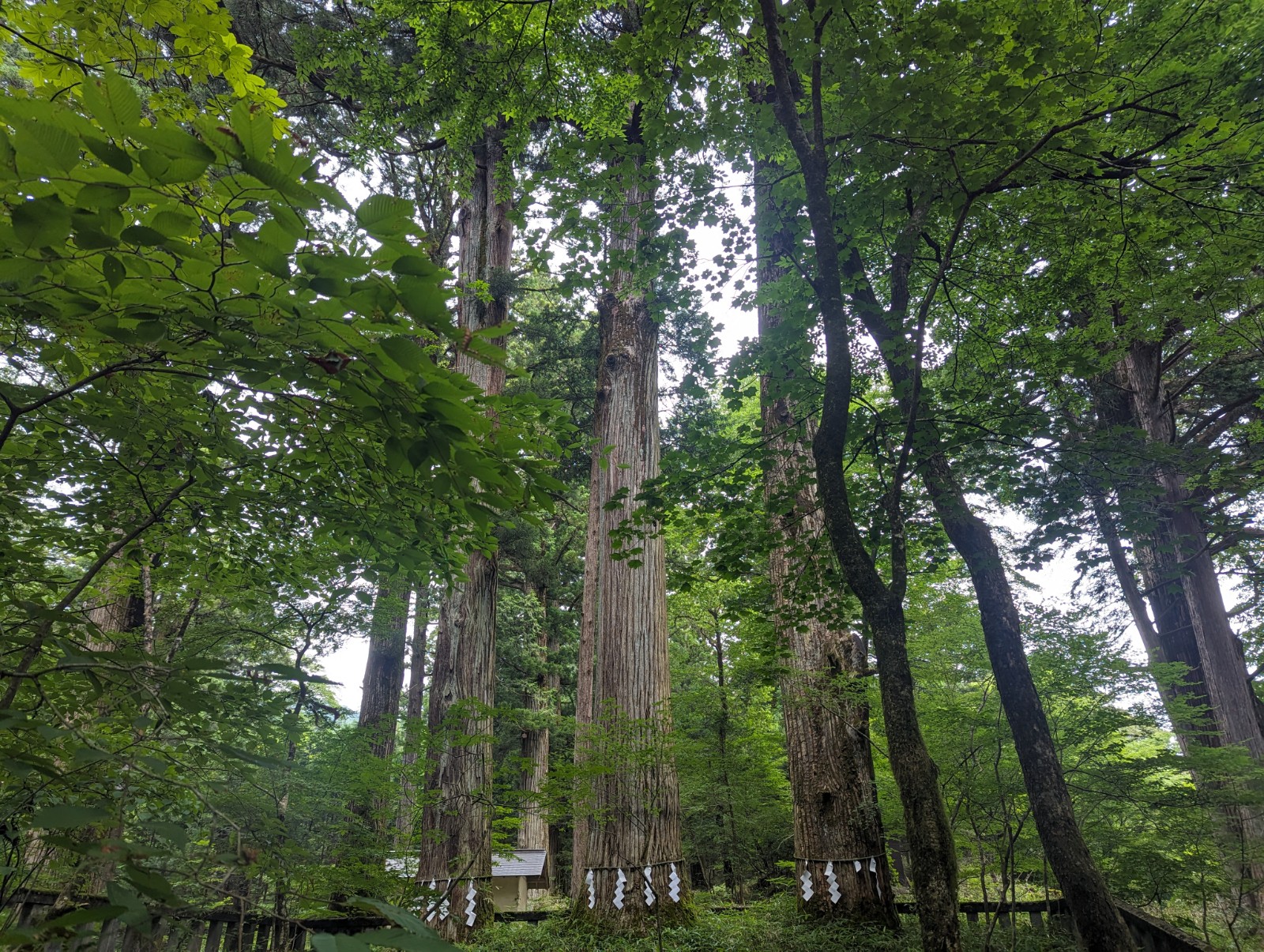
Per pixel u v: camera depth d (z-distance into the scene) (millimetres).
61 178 1424
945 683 9102
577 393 17453
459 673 10570
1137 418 12766
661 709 8586
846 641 9672
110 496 3721
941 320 8891
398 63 11922
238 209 1739
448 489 2512
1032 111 5023
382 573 4934
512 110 8477
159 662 1684
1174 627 12969
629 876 8203
